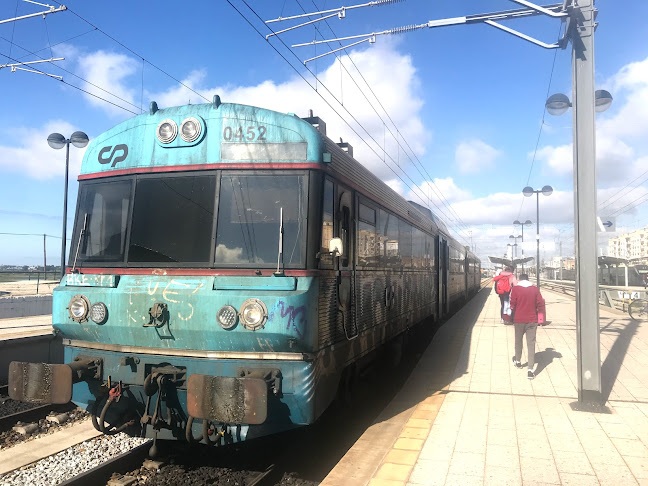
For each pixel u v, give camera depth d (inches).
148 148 214.4
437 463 191.5
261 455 228.8
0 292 1175.6
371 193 285.9
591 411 257.1
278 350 185.9
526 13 291.9
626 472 181.6
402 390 308.2
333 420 271.6
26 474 207.5
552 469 184.7
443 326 592.4
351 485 181.6
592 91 266.8
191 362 190.7
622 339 450.3
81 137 563.5
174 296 193.0
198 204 205.0
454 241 791.1
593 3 269.0
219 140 207.2
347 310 237.9
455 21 308.3
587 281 265.1
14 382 195.8
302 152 202.8
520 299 343.6
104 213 219.6
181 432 195.6
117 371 200.5
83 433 263.6
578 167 267.4
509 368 359.3
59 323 211.5
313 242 197.5
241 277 193.9
